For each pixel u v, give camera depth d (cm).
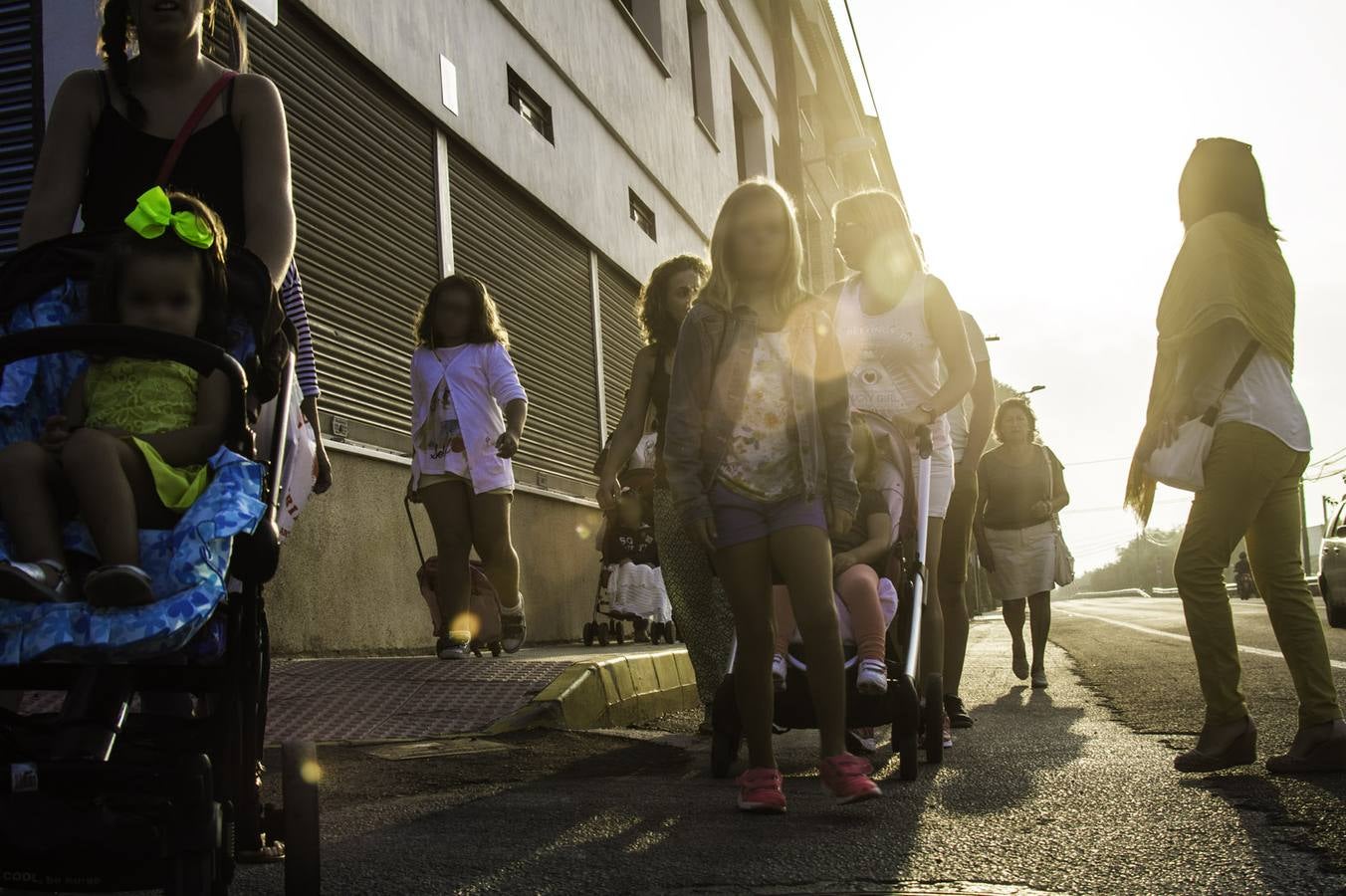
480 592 758
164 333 239
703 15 1905
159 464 241
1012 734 587
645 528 1069
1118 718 632
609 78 1412
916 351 537
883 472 480
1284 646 428
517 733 562
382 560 831
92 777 215
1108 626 1867
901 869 297
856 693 445
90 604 221
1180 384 439
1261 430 427
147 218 256
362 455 812
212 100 330
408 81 927
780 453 382
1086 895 269
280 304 275
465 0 1040
